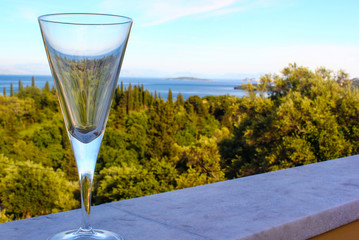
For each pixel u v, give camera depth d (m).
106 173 9.19
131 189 9.20
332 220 0.64
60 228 0.54
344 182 0.83
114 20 0.39
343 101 8.05
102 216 0.60
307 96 8.56
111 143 9.18
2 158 8.58
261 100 9.03
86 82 0.38
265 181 0.84
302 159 8.12
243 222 0.56
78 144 0.41
